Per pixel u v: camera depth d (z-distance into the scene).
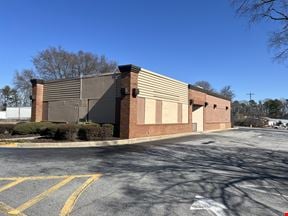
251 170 9.94
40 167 9.35
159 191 6.91
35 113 24.23
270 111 95.00
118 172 8.92
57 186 7.16
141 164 10.41
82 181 7.70
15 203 5.88
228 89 78.62
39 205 5.77
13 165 9.58
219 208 5.79
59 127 16.98
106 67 53.06
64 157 11.41
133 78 18.59
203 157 12.66
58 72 50.31
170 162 11.04
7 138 17.61
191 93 28.00
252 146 18.53
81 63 51.44
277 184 7.96
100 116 20.30
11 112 57.75
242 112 76.94
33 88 24.59
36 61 49.84
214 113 36.00
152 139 20.58
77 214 5.30
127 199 6.24
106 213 5.38
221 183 7.83
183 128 26.25
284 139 25.62
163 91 22.73
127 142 17.88
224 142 20.56
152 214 5.38
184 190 7.05
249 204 6.10
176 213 5.46
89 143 16.03
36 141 15.97
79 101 21.70
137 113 19.28
